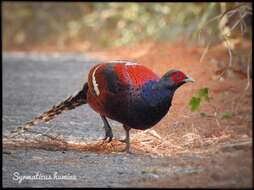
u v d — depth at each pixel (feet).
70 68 78.69
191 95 50.11
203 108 45.88
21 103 55.72
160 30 90.74
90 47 111.04
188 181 28.55
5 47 124.06
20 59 92.84
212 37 58.90
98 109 37.73
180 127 42.06
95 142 40.86
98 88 36.76
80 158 35.94
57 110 40.19
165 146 38.50
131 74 35.91
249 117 42.09
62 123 46.62
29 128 43.06
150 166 33.14
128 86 35.63
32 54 104.99
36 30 125.59
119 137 41.50
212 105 46.34
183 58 64.54
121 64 36.68
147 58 68.64
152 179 30.17
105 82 36.37
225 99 47.67
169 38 84.84
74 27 119.24
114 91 35.99
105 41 106.83
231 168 28.86
